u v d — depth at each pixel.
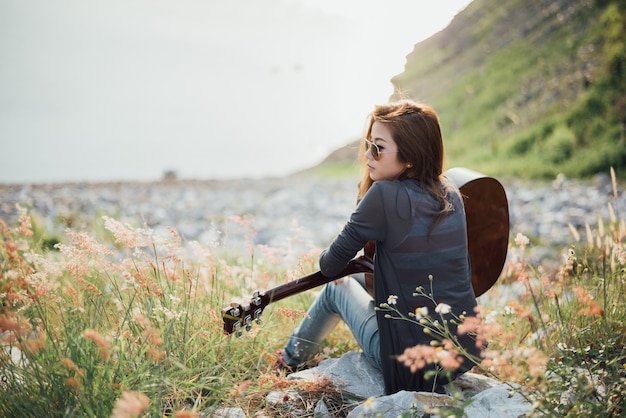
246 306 2.70
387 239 2.55
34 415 2.22
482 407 2.34
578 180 12.78
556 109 16.27
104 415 2.18
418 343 2.54
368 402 2.04
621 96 14.89
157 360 2.51
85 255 2.93
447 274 2.55
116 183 16.47
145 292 2.82
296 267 3.53
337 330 3.67
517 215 9.70
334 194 14.07
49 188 14.39
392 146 2.63
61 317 2.72
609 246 3.47
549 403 2.16
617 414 2.26
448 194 2.64
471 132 18.41
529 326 3.28
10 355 2.48
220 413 2.49
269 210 11.91
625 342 2.93
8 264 2.87
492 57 22.06
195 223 10.31
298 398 2.72
